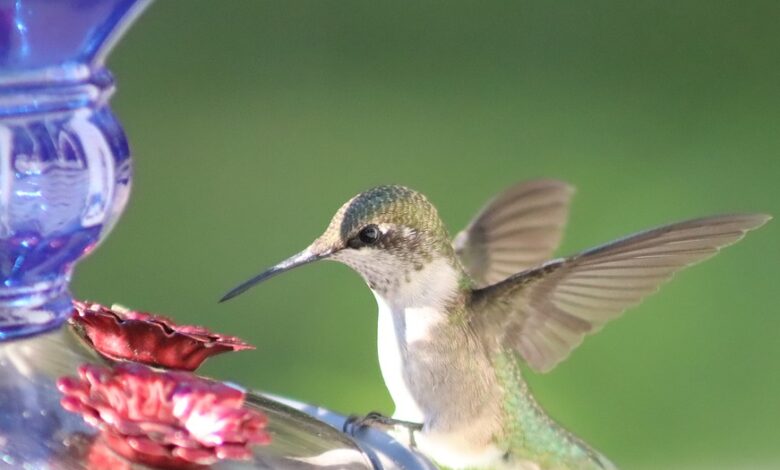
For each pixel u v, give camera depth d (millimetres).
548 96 14031
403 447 4270
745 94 14070
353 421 4457
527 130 13398
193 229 11789
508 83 14164
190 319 10836
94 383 3266
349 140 13117
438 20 14781
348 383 10234
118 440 3176
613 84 14219
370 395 10156
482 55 14508
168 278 11227
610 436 10344
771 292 11336
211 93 13586
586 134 13375
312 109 13508
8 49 3469
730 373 10773
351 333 10703
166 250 11508
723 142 13305
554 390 10555
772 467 10062
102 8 3559
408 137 13203
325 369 10359
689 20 14906
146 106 13289
